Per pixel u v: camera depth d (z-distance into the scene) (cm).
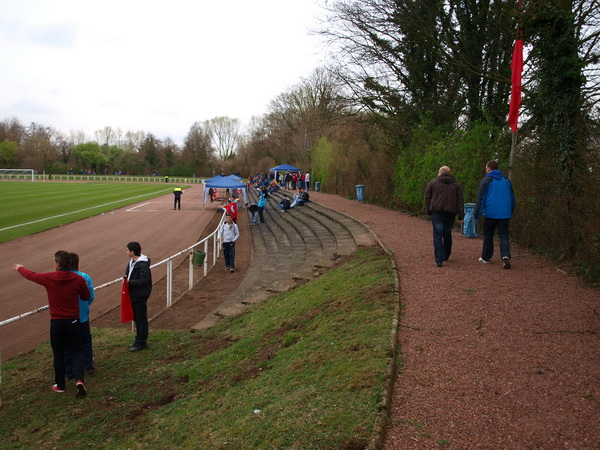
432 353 491
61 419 567
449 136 1892
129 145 13438
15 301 1129
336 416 378
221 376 607
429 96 2147
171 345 818
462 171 1639
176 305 1112
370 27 2028
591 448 317
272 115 7412
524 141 1284
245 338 750
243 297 1120
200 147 11719
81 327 665
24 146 11062
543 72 1041
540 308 628
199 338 837
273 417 413
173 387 623
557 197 995
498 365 457
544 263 926
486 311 620
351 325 611
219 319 972
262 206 2708
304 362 529
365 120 2502
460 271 855
